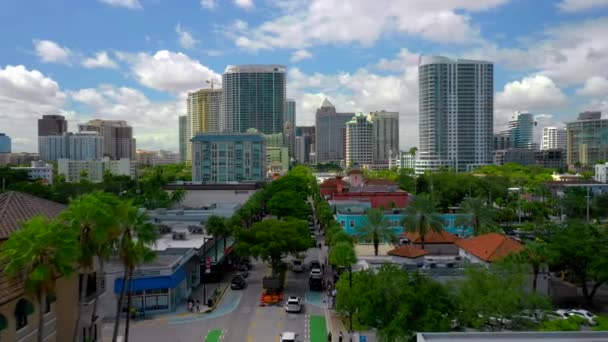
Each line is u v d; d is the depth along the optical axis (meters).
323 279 84.44
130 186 195.62
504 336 26.52
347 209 124.25
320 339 56.66
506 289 50.19
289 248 80.94
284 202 137.62
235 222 94.25
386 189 163.12
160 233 96.81
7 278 31.70
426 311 45.03
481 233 97.56
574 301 69.12
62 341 39.81
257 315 66.19
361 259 75.19
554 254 64.38
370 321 47.03
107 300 65.81
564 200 151.88
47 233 29.47
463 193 183.88
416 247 85.81
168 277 67.50
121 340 56.16
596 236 70.44
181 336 57.97
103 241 36.44
